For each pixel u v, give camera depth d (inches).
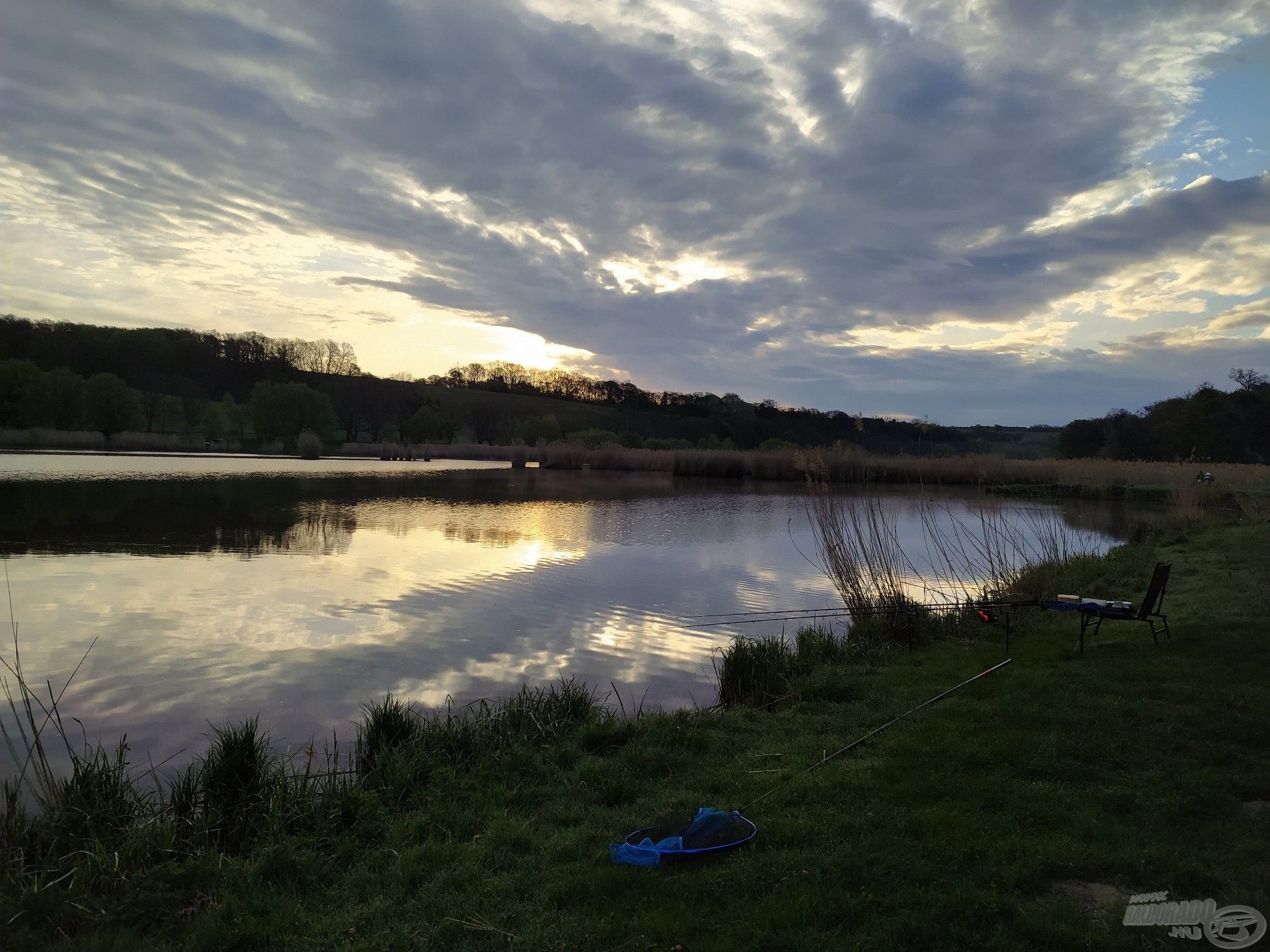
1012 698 265.7
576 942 138.6
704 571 625.9
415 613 458.0
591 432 2787.9
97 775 208.7
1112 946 129.0
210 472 1550.2
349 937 146.6
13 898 158.9
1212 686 263.7
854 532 498.6
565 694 291.9
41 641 378.9
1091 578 543.5
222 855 186.1
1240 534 678.5
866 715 273.0
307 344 4229.8
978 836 169.0
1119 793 188.7
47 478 1258.6
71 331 3169.3
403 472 1809.8
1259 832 167.5
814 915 141.6
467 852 178.5
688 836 173.9
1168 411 2394.2
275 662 354.3
